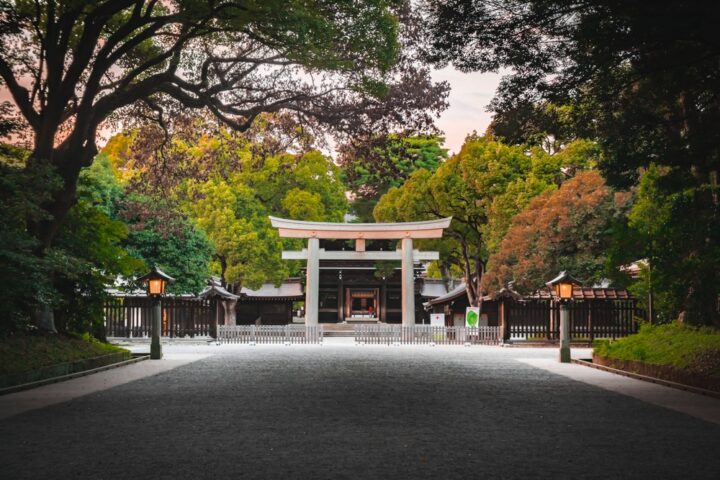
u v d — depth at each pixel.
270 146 29.70
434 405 12.86
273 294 61.75
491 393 14.94
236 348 34.56
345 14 21.62
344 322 63.62
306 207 54.75
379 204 56.31
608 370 21.05
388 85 25.00
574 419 11.24
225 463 7.84
